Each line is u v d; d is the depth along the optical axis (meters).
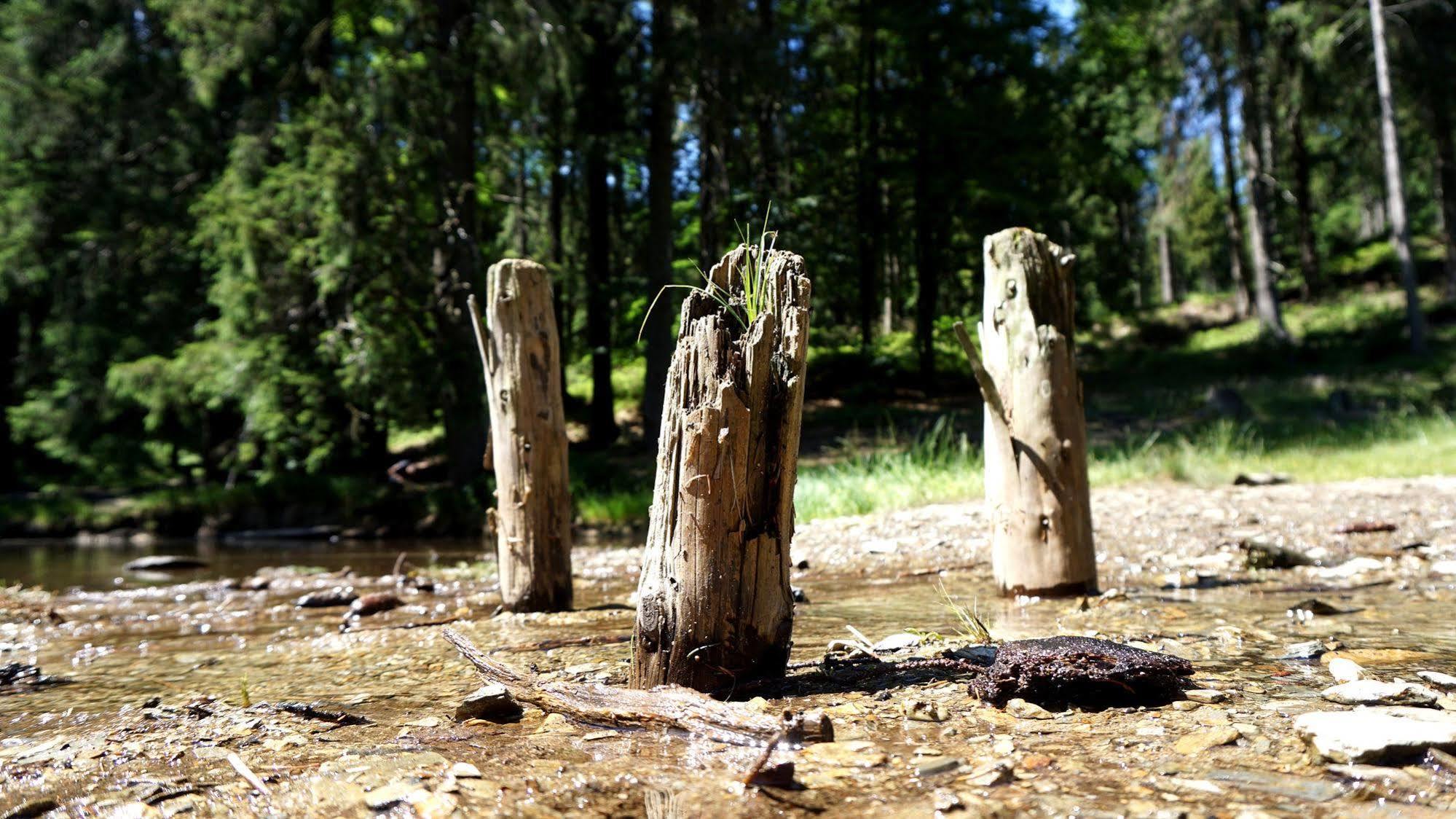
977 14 25.30
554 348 5.70
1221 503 8.67
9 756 2.94
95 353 23.42
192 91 22.23
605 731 2.80
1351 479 10.30
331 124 17.41
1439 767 2.21
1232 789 2.13
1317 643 3.58
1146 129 36.19
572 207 28.11
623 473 17.08
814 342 27.30
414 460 24.70
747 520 3.09
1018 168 24.81
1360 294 34.81
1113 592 5.04
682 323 3.20
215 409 21.81
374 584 8.05
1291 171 37.56
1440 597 4.79
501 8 17.80
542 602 5.63
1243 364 26.98
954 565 6.84
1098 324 37.12
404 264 17.52
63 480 27.55
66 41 24.38
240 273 18.16
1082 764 2.35
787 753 2.50
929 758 2.41
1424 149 34.84
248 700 3.55
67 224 23.44
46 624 6.31
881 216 26.53
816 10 27.27
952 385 26.52
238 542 16.38
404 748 2.71
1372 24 27.14
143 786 2.50
